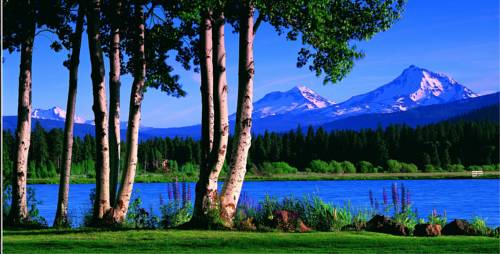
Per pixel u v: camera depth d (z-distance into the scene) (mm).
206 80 17312
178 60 22297
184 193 18812
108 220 18609
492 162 159875
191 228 16469
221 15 17109
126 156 19031
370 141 157375
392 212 19328
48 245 13406
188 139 145125
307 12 16656
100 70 18828
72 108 20125
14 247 13125
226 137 17031
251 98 17172
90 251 12523
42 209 43188
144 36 21422
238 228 16297
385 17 18375
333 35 18375
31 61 20391
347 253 12109
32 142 125812
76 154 132000
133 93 19188
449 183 108062
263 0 16141
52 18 20422
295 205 18000
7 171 20922
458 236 15109
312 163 151500
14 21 19609
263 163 149375
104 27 21297
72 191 81188
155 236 14719
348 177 133875
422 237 14648
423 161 155250
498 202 54531
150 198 56656
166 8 19172
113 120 19641
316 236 14438
